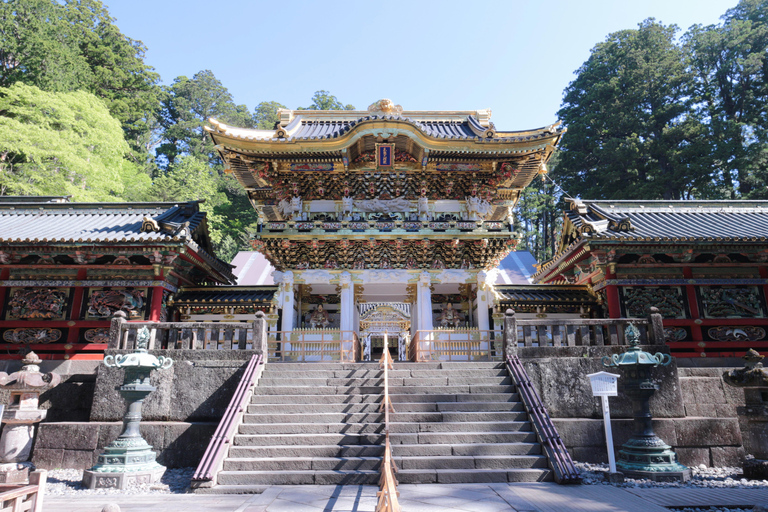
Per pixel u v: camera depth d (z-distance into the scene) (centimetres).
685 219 2014
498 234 1870
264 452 1025
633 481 963
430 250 1938
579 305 1914
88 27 5828
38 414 1086
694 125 4450
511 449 1042
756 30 4734
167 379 1286
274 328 1880
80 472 1166
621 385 1255
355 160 2055
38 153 3228
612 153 4581
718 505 792
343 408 1184
